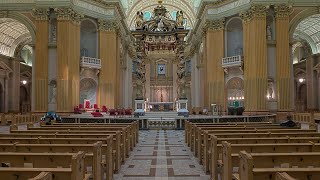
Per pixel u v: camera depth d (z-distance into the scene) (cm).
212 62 3014
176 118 2288
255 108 2641
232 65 2858
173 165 962
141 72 2823
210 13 3023
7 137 866
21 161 512
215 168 725
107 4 3072
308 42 3634
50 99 2714
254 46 2658
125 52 4050
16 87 3753
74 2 2780
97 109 2773
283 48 2669
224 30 3000
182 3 4703
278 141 760
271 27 2734
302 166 493
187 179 782
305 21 3112
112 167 786
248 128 1136
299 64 4081
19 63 3825
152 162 1014
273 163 490
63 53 2672
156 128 2267
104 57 3047
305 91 4056
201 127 1148
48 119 2117
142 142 1561
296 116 2500
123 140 1006
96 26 3056
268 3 2658
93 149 596
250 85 2681
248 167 407
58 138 809
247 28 2731
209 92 3017
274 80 2697
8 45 3619
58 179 410
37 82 2702
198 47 3831
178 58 2881
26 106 4194
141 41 2895
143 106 2712
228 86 3000
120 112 2723
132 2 4559
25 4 2788
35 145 626
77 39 2816
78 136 909
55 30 2750
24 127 2095
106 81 3045
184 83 2783
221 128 1132
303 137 816
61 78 2658
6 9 2794
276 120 2570
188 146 1395
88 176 565
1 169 388
